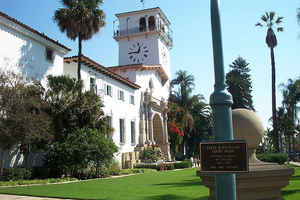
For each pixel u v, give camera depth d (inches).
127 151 1386.6
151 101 1656.0
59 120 777.6
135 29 2097.7
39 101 711.1
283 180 249.8
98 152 803.4
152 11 2082.9
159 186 583.5
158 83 1932.8
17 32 771.4
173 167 1362.0
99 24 962.1
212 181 245.9
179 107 2075.5
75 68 1093.8
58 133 784.3
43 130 662.5
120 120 1381.6
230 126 162.6
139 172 1095.0
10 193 477.1
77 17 919.7
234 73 2343.8
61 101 789.2
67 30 938.7
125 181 705.6
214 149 159.8
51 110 768.3
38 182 644.7
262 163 277.6
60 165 756.0
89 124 856.3
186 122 2080.5
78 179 791.1
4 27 729.0
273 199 249.4
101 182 680.4
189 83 2327.8
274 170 244.2
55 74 927.7
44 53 880.9
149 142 1574.8
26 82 736.3
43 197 440.8
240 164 154.0
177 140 1946.4
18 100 626.8
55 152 764.0
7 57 733.3
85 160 793.6
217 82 166.2
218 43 167.9
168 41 2239.2
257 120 282.5
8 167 712.4
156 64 2018.9
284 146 3545.8
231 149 156.6
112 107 1288.1
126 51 2095.2
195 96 2293.3
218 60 167.2
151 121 1652.3
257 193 243.9
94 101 871.1
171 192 482.9
